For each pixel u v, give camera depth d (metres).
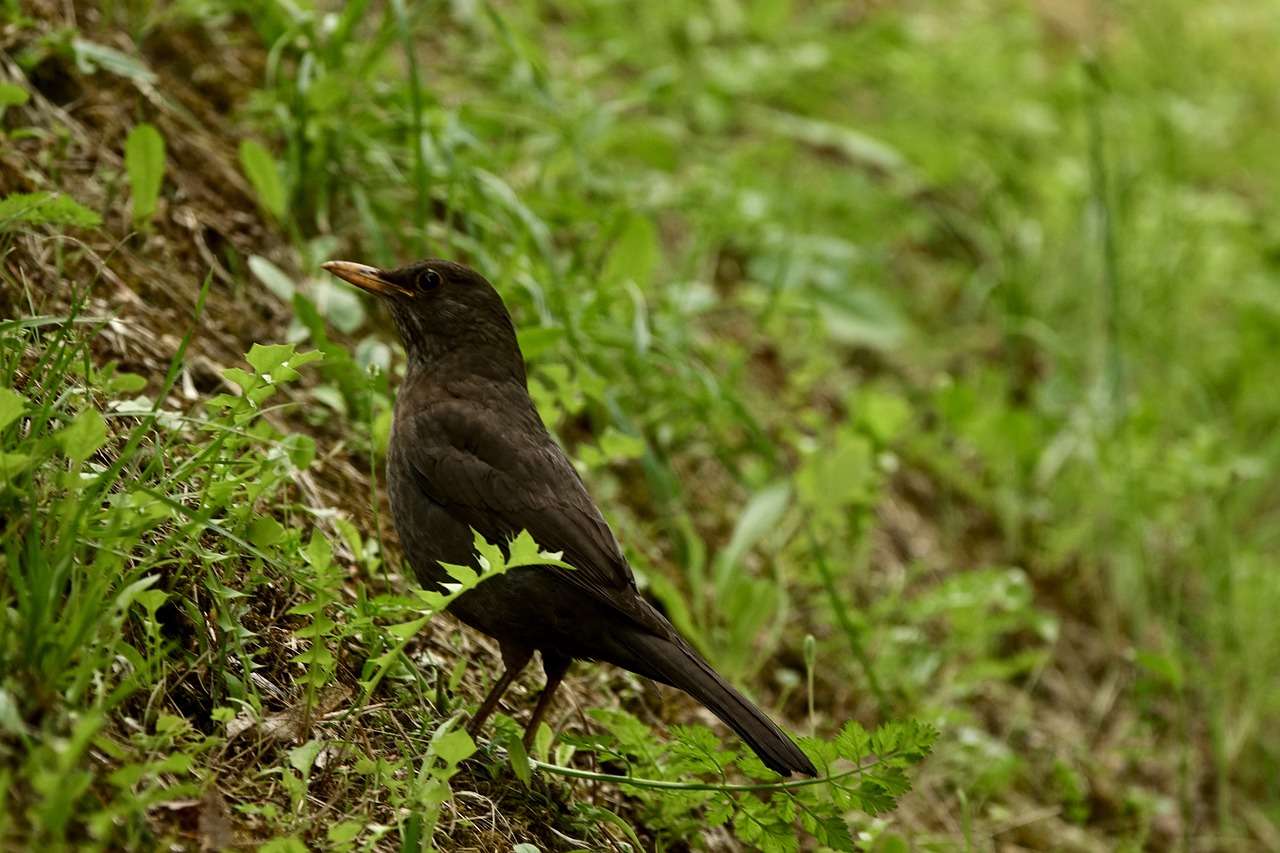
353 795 6.41
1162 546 14.03
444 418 7.91
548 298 10.80
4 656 5.46
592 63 14.80
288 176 10.45
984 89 18.61
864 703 10.64
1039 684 12.30
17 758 5.35
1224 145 20.27
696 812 8.18
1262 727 13.04
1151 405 13.94
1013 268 15.57
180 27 11.12
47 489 6.11
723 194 13.96
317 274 10.28
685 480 11.55
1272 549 14.96
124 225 9.25
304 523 8.06
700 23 16.31
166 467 7.21
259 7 11.38
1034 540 13.62
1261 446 15.71
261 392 6.59
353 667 7.25
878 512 12.73
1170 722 12.58
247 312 9.64
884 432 11.88
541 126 12.18
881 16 19.42
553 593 7.38
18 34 9.65
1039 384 15.33
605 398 10.05
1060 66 21.14
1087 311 15.89
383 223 10.99
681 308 12.00
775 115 16.22
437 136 10.86
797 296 13.73
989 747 10.29
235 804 6.02
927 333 15.41
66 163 9.29
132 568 6.44
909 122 17.38
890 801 6.70
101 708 5.57
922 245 16.39
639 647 7.30
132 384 7.09
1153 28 22.56
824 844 6.79
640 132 13.55
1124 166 16.48
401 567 8.61
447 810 6.74
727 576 10.02
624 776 7.75
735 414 10.79
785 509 11.60
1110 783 11.66
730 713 6.96
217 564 6.85
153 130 8.90
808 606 11.14
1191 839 11.75
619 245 11.10
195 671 6.46
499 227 11.35
